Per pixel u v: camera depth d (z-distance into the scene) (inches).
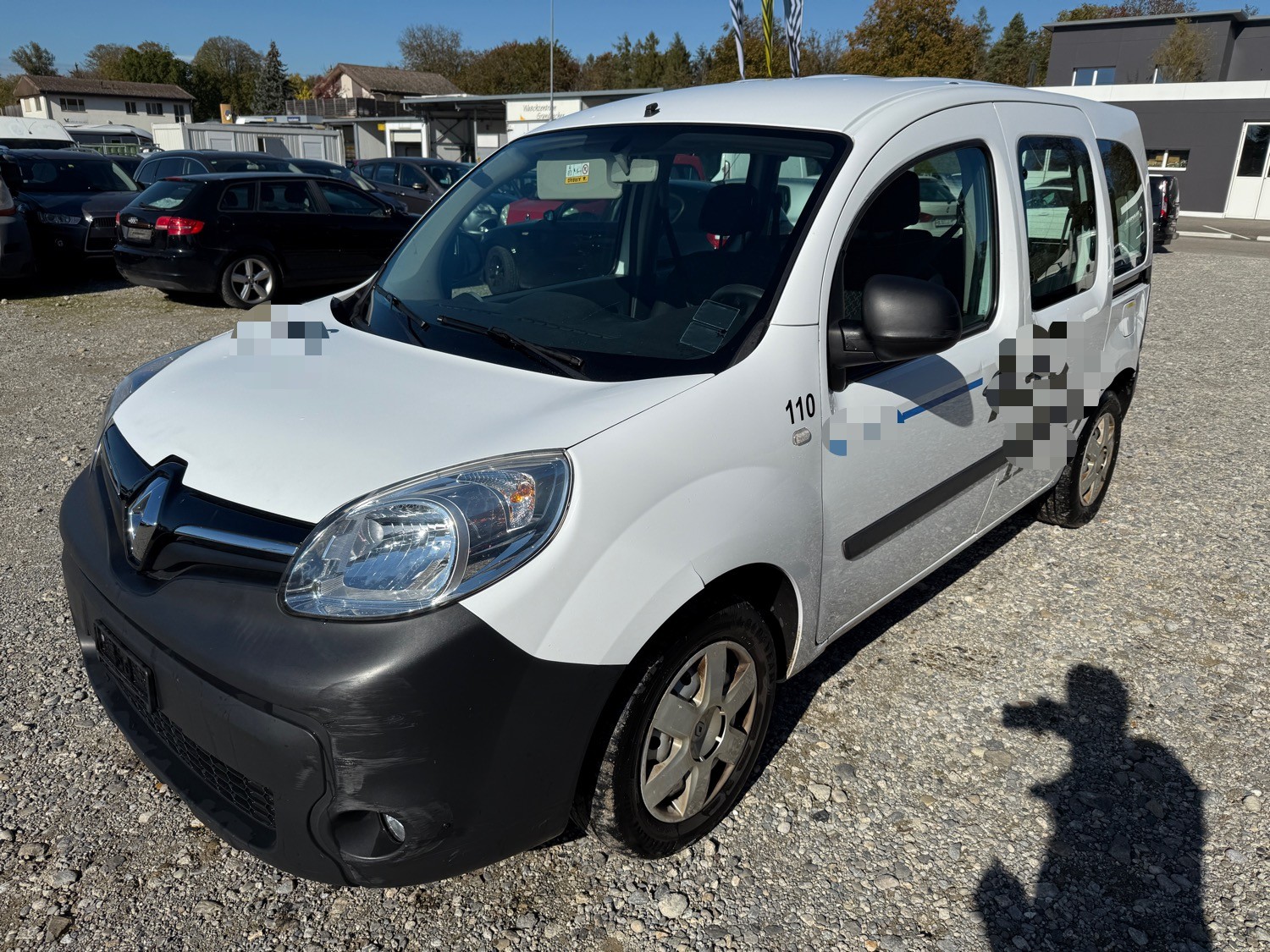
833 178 93.0
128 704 86.8
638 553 73.9
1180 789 101.0
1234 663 126.0
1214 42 1299.2
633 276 97.3
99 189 465.1
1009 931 82.7
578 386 82.3
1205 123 1042.1
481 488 69.3
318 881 72.6
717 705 87.3
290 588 67.7
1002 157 115.6
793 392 86.2
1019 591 145.8
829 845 92.6
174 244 370.6
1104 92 1096.8
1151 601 142.7
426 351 92.6
